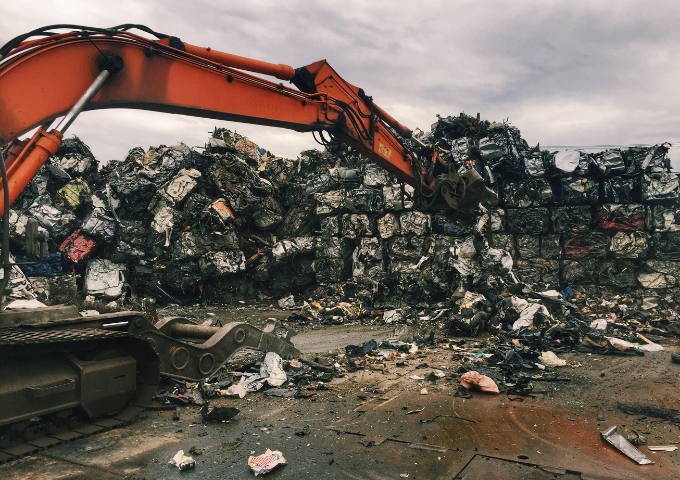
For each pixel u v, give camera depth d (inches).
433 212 607.2
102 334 177.6
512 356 302.7
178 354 210.5
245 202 652.1
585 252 564.4
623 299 541.6
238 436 178.1
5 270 155.4
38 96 158.2
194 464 149.9
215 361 228.5
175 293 629.9
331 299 612.1
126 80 181.5
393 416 203.0
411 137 306.0
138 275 604.4
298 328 473.4
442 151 581.9
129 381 191.8
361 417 201.5
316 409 212.5
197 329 247.8
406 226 602.9
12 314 173.9
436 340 392.8
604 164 562.9
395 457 159.3
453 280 535.8
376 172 633.6
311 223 699.4
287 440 174.4
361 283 597.0
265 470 144.7
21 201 558.9
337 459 157.4
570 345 359.9
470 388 245.4
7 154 161.9
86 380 174.1
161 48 188.7
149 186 618.2
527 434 182.4
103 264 582.2
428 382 261.1
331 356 331.0
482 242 555.8
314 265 657.0
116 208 609.0
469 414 206.1
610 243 560.1
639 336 388.5
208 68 205.6
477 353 335.9
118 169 671.8
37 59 157.9
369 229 627.2
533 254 581.9
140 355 200.4
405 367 299.1
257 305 646.5
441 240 583.2
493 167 574.9
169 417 198.7
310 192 686.5
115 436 173.9
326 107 251.4
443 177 313.3
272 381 250.2
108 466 148.3
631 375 276.1
